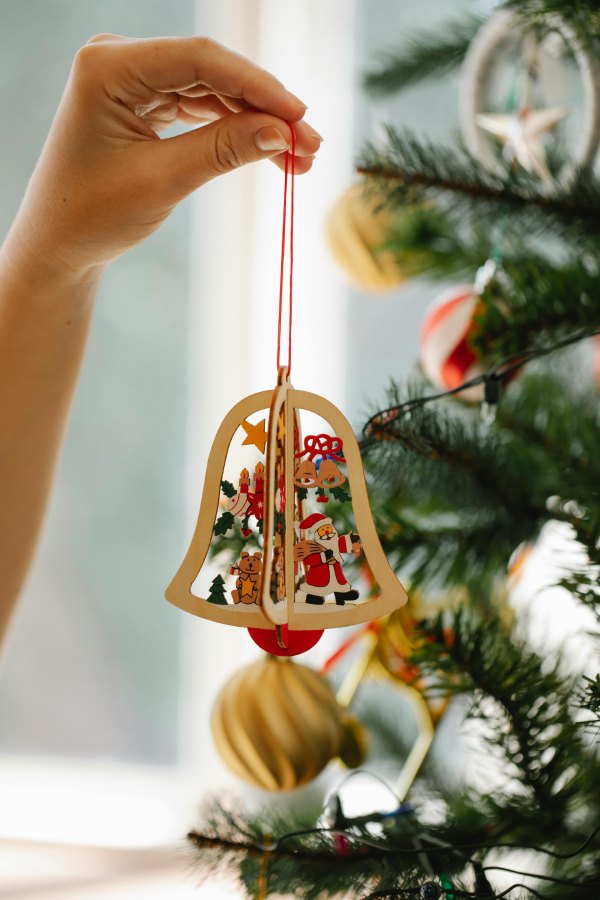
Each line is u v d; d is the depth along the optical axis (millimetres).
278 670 711
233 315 1322
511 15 731
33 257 660
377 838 650
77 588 1376
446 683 659
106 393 1359
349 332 1318
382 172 717
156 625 1368
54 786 1380
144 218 635
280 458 625
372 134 1257
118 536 1369
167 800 1358
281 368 624
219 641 1351
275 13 1273
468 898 619
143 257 1339
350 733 745
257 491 633
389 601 624
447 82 1198
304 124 622
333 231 810
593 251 734
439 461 709
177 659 1368
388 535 715
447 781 768
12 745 1394
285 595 627
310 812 698
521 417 749
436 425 711
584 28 673
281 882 625
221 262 1323
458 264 799
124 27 1291
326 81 1281
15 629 1378
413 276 812
